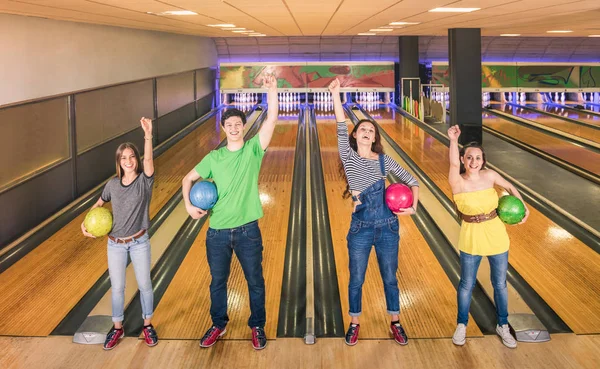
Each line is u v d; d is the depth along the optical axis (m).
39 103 4.54
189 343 2.72
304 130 9.71
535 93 14.38
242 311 3.09
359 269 2.57
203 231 4.49
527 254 3.80
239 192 2.48
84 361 2.55
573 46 14.68
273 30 8.69
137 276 2.66
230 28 7.95
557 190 5.46
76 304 3.20
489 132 9.36
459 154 2.69
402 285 3.41
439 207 4.90
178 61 10.73
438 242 4.16
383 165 2.57
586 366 2.42
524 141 8.25
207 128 9.95
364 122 2.59
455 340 2.63
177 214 4.84
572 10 5.13
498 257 2.57
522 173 6.21
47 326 2.92
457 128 2.59
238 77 13.77
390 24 7.27
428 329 2.83
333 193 5.53
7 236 4.01
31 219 4.36
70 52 5.78
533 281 3.38
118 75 7.29
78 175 5.31
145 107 7.80
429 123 10.41
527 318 2.76
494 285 2.65
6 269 3.68
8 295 3.29
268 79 2.54
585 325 2.82
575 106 13.39
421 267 3.68
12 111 4.10
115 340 2.69
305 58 15.12
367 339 2.72
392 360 2.51
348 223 4.64
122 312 2.72
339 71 13.78
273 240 4.27
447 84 13.59
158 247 4.06
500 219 2.59
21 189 4.21
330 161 7.01
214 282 2.62
